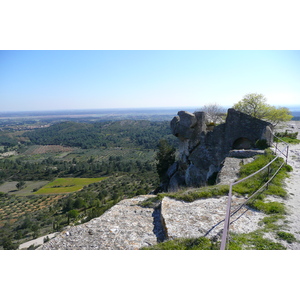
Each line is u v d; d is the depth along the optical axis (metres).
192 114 27.80
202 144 25.09
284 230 7.41
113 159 166.88
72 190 114.38
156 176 113.62
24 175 144.88
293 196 10.41
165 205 10.10
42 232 63.53
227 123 23.19
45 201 101.94
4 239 61.66
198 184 24.91
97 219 9.66
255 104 40.09
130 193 86.94
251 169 13.87
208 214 9.02
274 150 17.67
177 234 7.75
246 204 9.63
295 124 43.50
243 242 6.87
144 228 8.84
